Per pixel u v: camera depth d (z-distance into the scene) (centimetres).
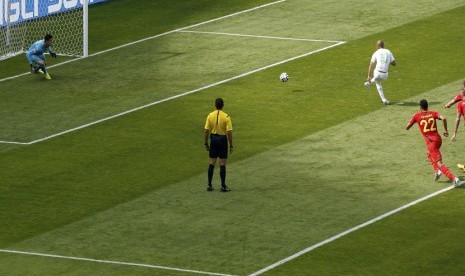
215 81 13788
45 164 11175
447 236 9125
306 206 9888
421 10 16588
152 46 15412
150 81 13925
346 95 13112
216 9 17138
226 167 10950
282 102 12925
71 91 13650
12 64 14900
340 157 11156
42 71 14275
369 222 9469
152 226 9494
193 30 16075
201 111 12731
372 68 14062
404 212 9688
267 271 8475
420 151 11269
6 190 10462
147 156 11331
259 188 10375
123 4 17638
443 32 15475
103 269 8581
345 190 10269
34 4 16388
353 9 16750
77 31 16212
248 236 9225
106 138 11931
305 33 15688
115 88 13700
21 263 8719
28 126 12406
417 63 14175
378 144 11488
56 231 9425
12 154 11500
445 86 13288
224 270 8519
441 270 8444
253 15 16688
